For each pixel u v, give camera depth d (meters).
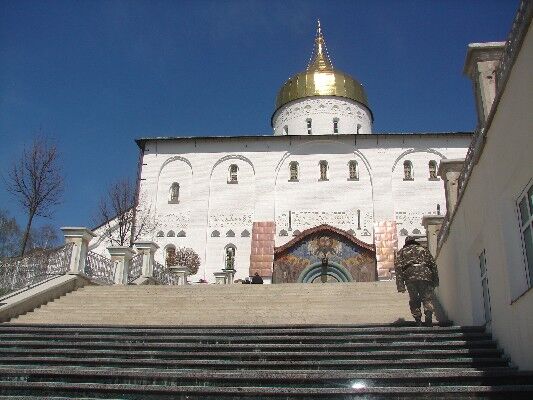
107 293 15.70
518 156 7.17
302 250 33.84
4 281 15.65
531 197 7.38
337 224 36.28
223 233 36.59
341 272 33.12
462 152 37.50
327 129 43.41
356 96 44.81
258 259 34.53
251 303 14.15
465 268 10.63
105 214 36.66
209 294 15.17
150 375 7.66
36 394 7.44
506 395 6.51
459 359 7.90
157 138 39.09
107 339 10.27
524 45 6.79
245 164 38.53
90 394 7.31
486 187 8.84
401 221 35.81
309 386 7.23
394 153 37.81
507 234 7.89
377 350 8.88
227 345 9.31
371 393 6.70
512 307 7.60
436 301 13.88
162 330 10.77
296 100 44.59
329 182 37.50
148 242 22.48
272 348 9.19
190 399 7.04
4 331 11.16
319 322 12.42
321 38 48.94
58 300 14.99
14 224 42.56
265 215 36.81
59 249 17.16
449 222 12.13
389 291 14.78
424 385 7.01
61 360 8.92
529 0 6.57
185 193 37.97
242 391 6.96
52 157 26.20
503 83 7.59
